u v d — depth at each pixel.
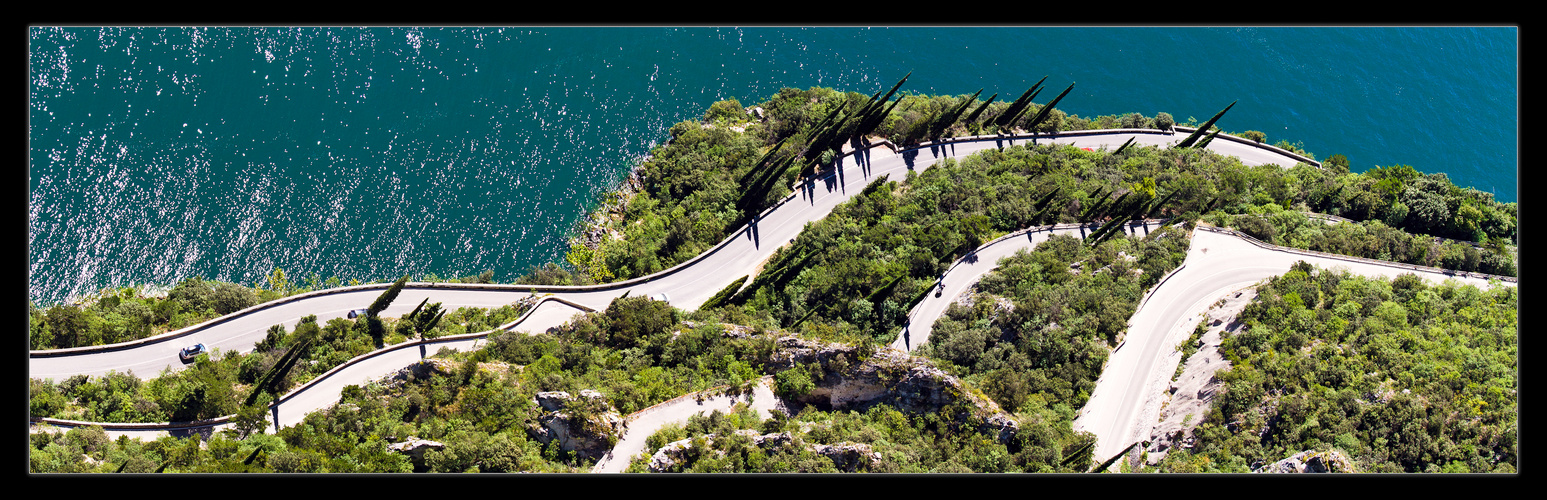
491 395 162.75
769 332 185.00
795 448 152.00
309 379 173.62
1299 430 155.00
